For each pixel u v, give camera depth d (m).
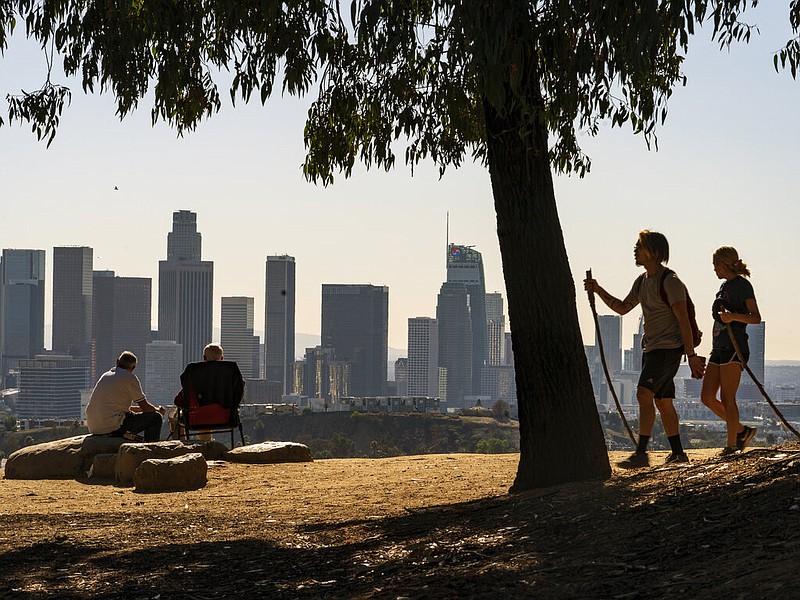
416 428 149.88
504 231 8.38
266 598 5.05
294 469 11.81
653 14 6.66
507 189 8.34
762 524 4.87
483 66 7.27
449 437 148.12
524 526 6.04
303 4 8.47
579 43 7.10
